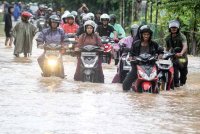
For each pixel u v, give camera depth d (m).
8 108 16.52
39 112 15.98
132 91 20.75
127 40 23.56
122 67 22.98
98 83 22.86
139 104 17.81
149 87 20.33
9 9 43.88
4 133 13.40
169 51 23.06
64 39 24.45
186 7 39.16
